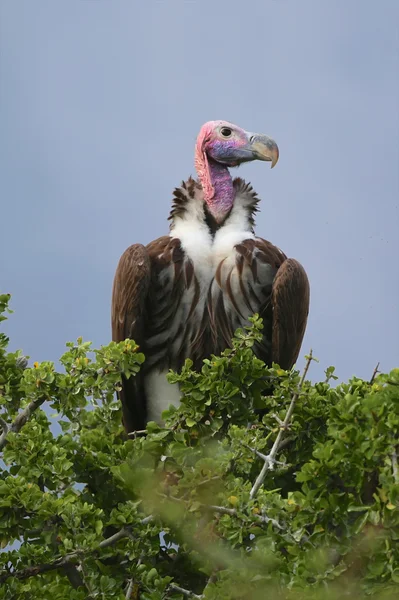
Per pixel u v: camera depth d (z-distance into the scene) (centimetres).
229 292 1892
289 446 1476
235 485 1308
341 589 1188
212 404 1502
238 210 1969
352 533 1197
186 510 1322
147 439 1455
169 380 1506
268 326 1911
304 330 1895
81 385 1483
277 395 1469
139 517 1350
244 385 1523
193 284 1891
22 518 1347
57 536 1352
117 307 1875
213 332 1889
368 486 1245
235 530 1273
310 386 1472
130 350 1510
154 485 1343
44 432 1441
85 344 1508
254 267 1898
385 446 1194
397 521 1170
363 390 1443
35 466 1396
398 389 1260
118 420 1518
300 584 1177
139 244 1903
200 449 1435
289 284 1852
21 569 1359
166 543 1414
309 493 1215
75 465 1429
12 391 1573
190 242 1909
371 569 1174
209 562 1314
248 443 1368
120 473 1352
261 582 1223
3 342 1608
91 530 1339
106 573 1342
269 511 1265
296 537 1225
